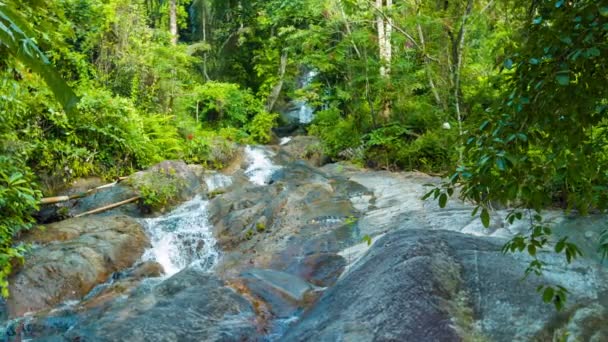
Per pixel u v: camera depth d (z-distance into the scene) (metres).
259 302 3.67
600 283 2.59
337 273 4.22
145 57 10.30
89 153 7.16
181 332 3.04
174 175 7.47
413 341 2.13
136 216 6.46
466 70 8.45
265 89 16.50
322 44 10.85
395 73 10.03
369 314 2.42
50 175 6.50
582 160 1.13
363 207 6.20
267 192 6.82
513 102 1.11
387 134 9.66
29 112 6.04
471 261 2.82
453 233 3.34
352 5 9.66
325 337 2.36
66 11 8.00
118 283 4.36
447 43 8.53
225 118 14.99
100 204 6.35
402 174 8.37
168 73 11.52
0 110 4.58
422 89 10.32
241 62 17.36
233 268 4.66
